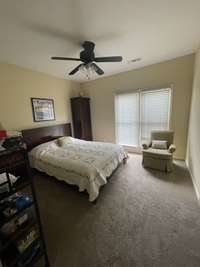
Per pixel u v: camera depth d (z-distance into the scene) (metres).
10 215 0.94
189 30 1.98
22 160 1.04
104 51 2.59
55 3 1.36
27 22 1.62
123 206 1.96
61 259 1.30
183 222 1.64
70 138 3.73
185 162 3.32
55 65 3.05
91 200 1.93
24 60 2.70
